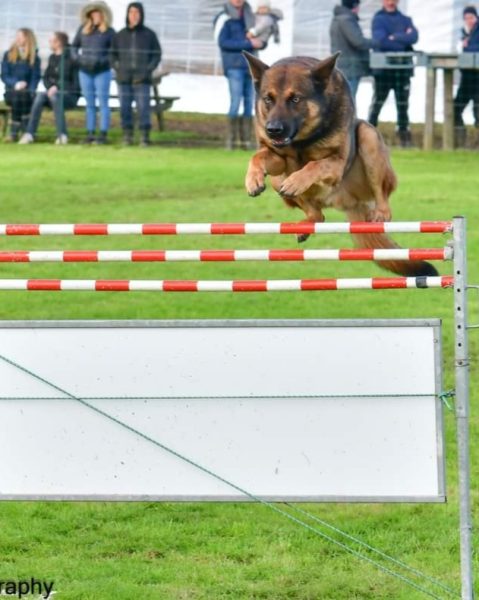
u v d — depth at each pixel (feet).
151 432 28.96
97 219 78.48
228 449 28.78
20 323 29.01
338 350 28.27
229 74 105.60
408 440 28.25
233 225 29.78
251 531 35.27
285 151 40.01
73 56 106.52
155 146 107.86
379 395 28.17
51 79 107.55
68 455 29.25
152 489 29.09
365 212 43.78
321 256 29.50
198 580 31.55
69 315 59.26
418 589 30.50
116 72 106.52
